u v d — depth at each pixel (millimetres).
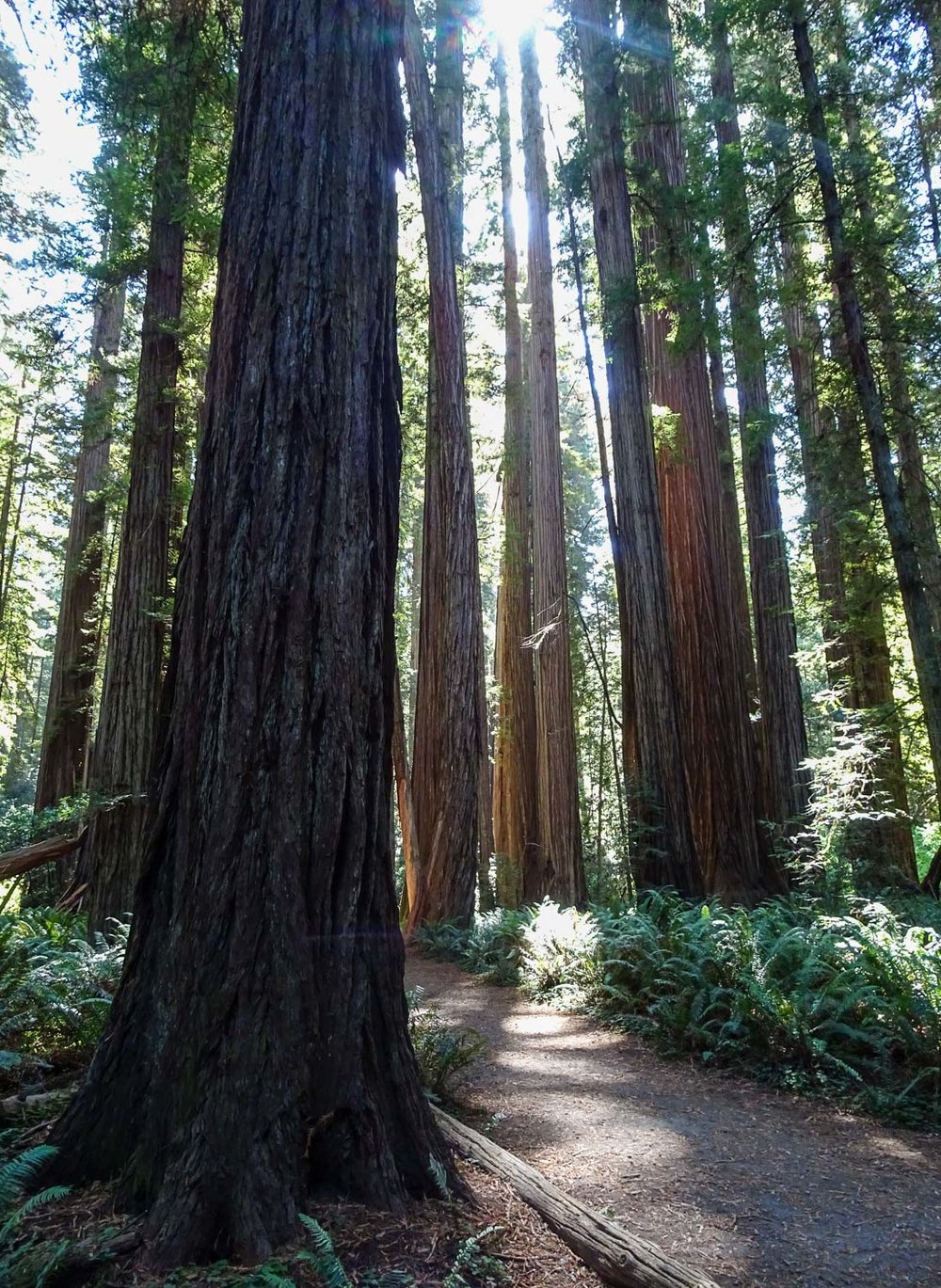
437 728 12820
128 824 9688
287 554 3293
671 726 10430
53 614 31828
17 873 7254
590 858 21625
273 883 3035
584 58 11898
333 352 3514
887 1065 5488
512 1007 8492
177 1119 2846
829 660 13961
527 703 18047
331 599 3342
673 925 7859
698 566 12148
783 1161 4355
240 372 3482
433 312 13164
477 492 25797
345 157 3711
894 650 14680
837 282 8664
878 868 11094
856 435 9445
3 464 22812
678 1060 6324
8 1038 4871
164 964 3135
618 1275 2877
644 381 11203
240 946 2961
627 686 11531
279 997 2939
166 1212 2658
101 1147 3076
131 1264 2535
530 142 15602
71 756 17500
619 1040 7004
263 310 3486
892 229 8641
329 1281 2439
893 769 12289
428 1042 4988
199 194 11414
